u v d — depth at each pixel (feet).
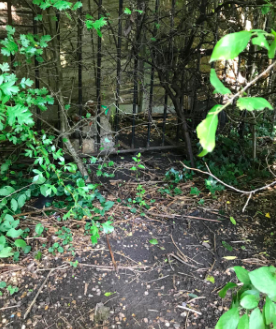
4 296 7.30
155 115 17.81
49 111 14.12
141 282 7.93
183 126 13.35
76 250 8.62
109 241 9.04
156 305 7.38
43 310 7.06
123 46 14.24
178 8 14.25
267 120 16.16
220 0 13.52
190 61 13.93
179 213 10.44
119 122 16.61
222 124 15.31
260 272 3.11
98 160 11.84
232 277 8.23
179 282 8.02
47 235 8.95
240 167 13.39
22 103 8.11
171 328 6.89
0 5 12.39
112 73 14.30
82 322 6.88
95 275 7.99
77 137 13.10
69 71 14.06
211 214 10.59
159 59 12.89
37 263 8.14
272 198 11.66
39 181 8.54
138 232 9.48
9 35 7.99
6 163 10.15
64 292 7.50
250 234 9.86
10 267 7.98
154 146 14.51
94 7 14.02
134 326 6.88
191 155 13.32
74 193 8.55
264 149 14.79
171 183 12.01
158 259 8.65
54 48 10.46
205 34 12.47
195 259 8.77
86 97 14.87
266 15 13.98
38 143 8.76
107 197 10.73
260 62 13.50
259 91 14.16
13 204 8.16
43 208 9.74
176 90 13.00
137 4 11.19
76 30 12.75
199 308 7.37
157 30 12.57
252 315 3.23
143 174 12.51
